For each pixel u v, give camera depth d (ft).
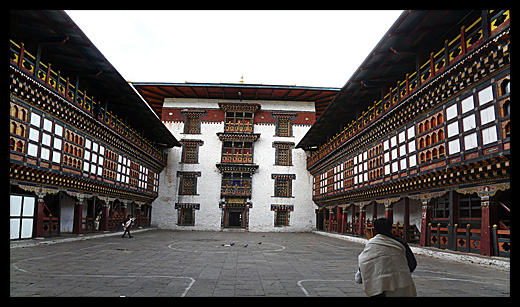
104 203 79.10
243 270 34.12
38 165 49.80
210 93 118.42
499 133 34.81
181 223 116.47
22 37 47.34
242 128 120.88
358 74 57.57
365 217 79.97
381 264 13.01
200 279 28.91
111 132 72.64
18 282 25.88
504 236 39.40
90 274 30.04
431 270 34.99
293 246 64.03
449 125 43.37
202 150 119.96
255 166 116.57
